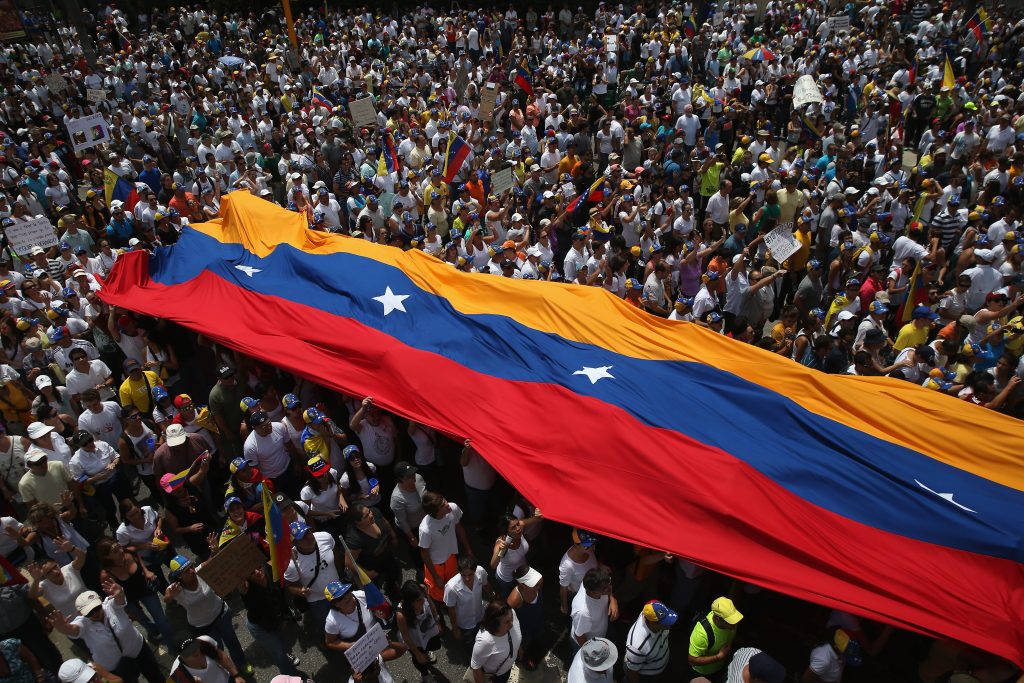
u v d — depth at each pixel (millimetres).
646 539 6762
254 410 8633
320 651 7609
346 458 7766
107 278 11617
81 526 8203
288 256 11242
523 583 6648
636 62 28375
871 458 7402
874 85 21031
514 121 20047
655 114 21141
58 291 11906
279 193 18672
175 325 10969
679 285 12492
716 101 21016
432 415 8352
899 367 9383
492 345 9211
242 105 22938
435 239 13242
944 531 6582
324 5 37156
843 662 6223
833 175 15609
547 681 7137
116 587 6555
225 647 7121
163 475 8180
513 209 15844
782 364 8445
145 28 37188
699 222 16281
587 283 11555
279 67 27797
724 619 6117
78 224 14805
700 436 7449
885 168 16281
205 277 11133
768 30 29719
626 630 7664
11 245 12359
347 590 6109
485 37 30797
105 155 19109
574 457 7559
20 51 29625
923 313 9711
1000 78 21766
